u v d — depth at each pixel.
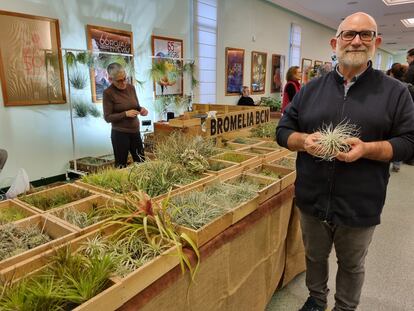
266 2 7.66
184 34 5.70
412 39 13.88
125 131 3.28
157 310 1.07
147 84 5.10
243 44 7.21
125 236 1.21
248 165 2.08
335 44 1.48
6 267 0.99
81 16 4.09
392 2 7.73
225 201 1.49
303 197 1.60
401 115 1.34
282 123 1.68
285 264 2.09
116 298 0.92
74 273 0.96
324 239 1.65
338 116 1.43
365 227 1.45
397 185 4.32
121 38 4.57
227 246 1.39
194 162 1.91
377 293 2.12
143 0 4.83
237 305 1.57
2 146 3.60
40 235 1.22
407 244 2.75
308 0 7.48
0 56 3.43
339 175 1.44
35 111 3.83
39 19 3.68
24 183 2.09
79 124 4.30
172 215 1.31
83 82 4.18
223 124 2.67
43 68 3.80
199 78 6.16
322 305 1.81
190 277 1.20
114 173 1.86
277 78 8.71
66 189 1.72
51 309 0.86
